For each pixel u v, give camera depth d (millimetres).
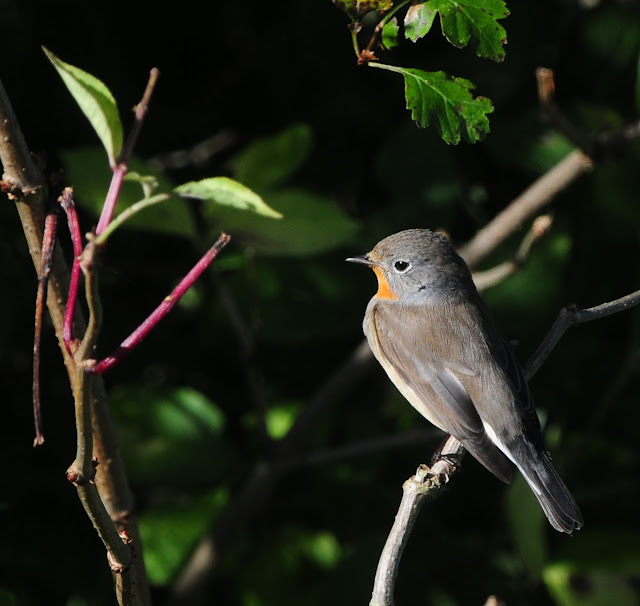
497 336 9656
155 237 11445
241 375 11430
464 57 10734
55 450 10500
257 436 10500
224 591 10641
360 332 10617
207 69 11953
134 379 11375
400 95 11250
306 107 11719
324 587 9727
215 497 10266
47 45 11102
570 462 10297
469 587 10484
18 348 10812
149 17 11688
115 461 7035
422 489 7266
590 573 9664
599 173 10523
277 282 10422
